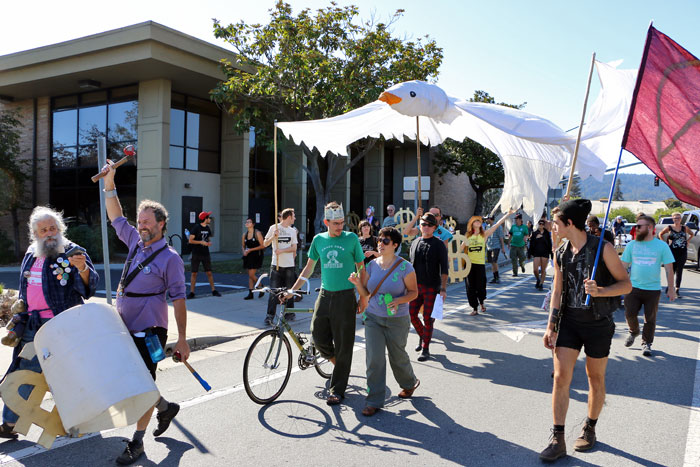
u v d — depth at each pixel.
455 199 40.38
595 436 4.01
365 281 4.90
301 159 24.84
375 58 16.58
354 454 3.86
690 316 9.66
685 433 4.26
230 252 22.53
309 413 4.69
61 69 18.70
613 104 5.52
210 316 8.88
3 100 22.55
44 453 3.82
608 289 3.64
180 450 3.88
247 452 3.86
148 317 3.78
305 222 25.44
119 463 3.62
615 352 6.89
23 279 3.98
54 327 3.42
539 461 3.77
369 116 6.96
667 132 3.69
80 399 3.23
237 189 22.30
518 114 6.04
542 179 6.67
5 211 21.83
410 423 4.47
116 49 17.44
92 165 21.11
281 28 16.23
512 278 15.73
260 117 18.19
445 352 6.92
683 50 3.67
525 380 5.70
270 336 5.08
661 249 6.70
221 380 5.63
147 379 3.41
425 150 36.28
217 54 18.73
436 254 6.54
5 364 5.78
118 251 19.62
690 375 5.84
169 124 19.47
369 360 4.72
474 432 4.29
